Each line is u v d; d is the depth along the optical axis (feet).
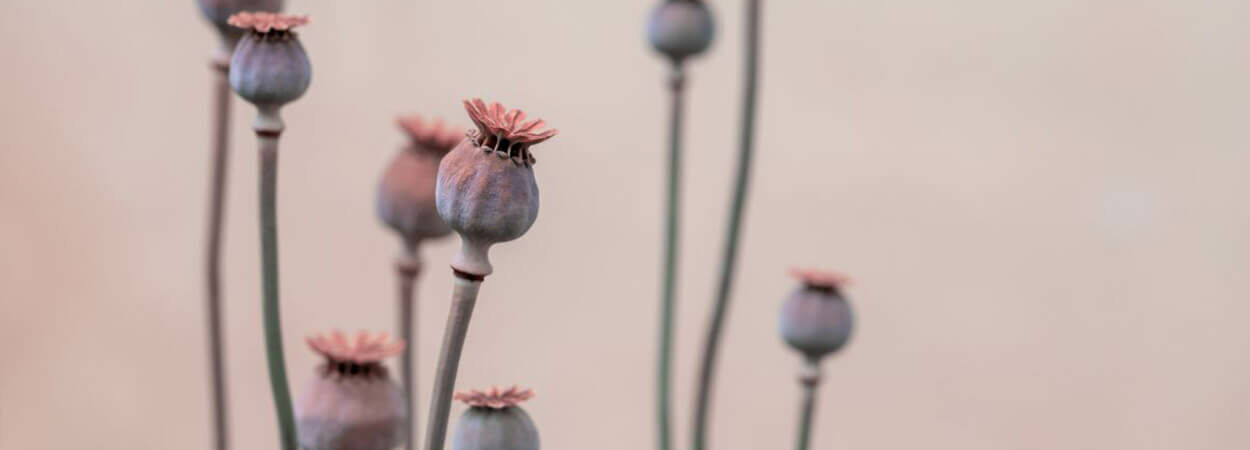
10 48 10.16
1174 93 9.09
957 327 9.60
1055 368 9.55
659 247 9.73
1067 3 9.11
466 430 3.79
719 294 4.65
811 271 4.51
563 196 9.75
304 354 10.03
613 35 9.56
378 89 9.65
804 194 9.57
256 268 10.16
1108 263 9.37
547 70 9.61
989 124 9.30
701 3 4.74
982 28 9.21
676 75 4.77
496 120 3.58
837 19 9.35
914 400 9.75
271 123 3.83
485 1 9.56
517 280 10.01
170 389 10.38
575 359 9.98
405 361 4.29
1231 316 9.29
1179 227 9.22
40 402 10.41
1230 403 9.33
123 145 10.26
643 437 9.95
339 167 9.78
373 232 9.93
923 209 9.45
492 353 10.07
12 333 10.34
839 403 9.91
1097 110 9.18
